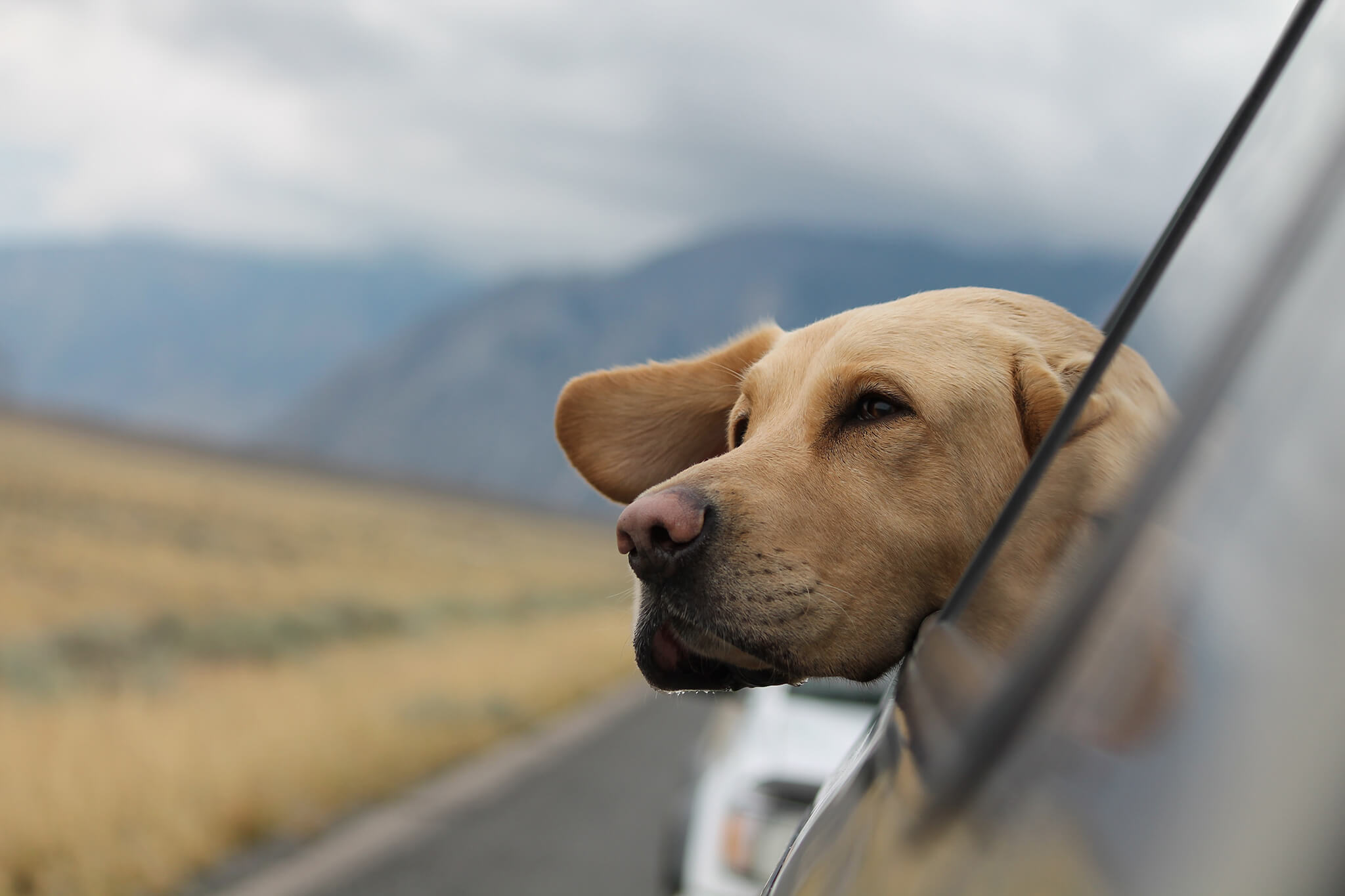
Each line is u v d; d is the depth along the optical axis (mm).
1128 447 764
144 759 8859
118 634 20594
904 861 613
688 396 1997
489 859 8117
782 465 1438
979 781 545
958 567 1411
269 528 61969
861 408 1476
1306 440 427
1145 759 415
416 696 15633
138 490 71562
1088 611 513
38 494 57531
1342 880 330
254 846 8219
